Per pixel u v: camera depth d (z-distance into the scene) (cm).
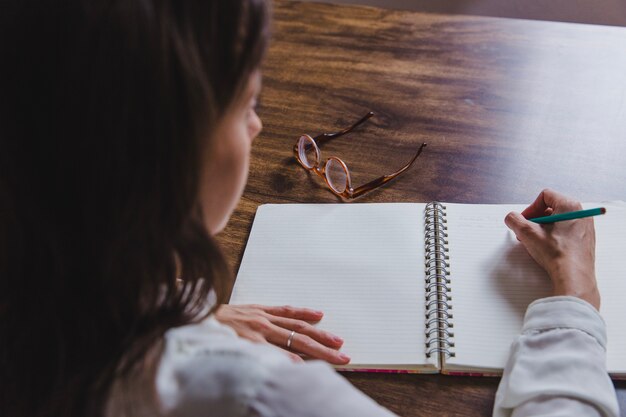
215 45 40
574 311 70
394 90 119
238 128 46
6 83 39
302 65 127
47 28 38
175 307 47
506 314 78
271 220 96
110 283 44
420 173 102
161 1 38
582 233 82
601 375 65
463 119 111
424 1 248
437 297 80
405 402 71
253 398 44
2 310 47
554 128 108
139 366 45
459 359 73
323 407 43
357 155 106
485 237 89
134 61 37
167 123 39
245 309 81
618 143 104
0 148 41
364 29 136
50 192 42
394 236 91
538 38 130
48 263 44
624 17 231
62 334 46
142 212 41
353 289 84
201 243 45
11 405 52
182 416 44
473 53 127
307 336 77
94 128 39
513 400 65
